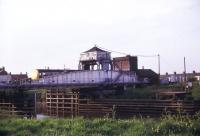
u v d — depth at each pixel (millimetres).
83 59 75062
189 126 11523
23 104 47094
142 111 44688
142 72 82000
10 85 49656
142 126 12016
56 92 55500
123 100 47344
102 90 60938
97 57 73062
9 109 43344
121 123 12922
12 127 13836
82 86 57812
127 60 82312
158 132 11250
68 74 60094
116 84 63719
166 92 50719
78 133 11922
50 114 54156
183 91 53156
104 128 12336
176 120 13656
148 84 76812
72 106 52250
